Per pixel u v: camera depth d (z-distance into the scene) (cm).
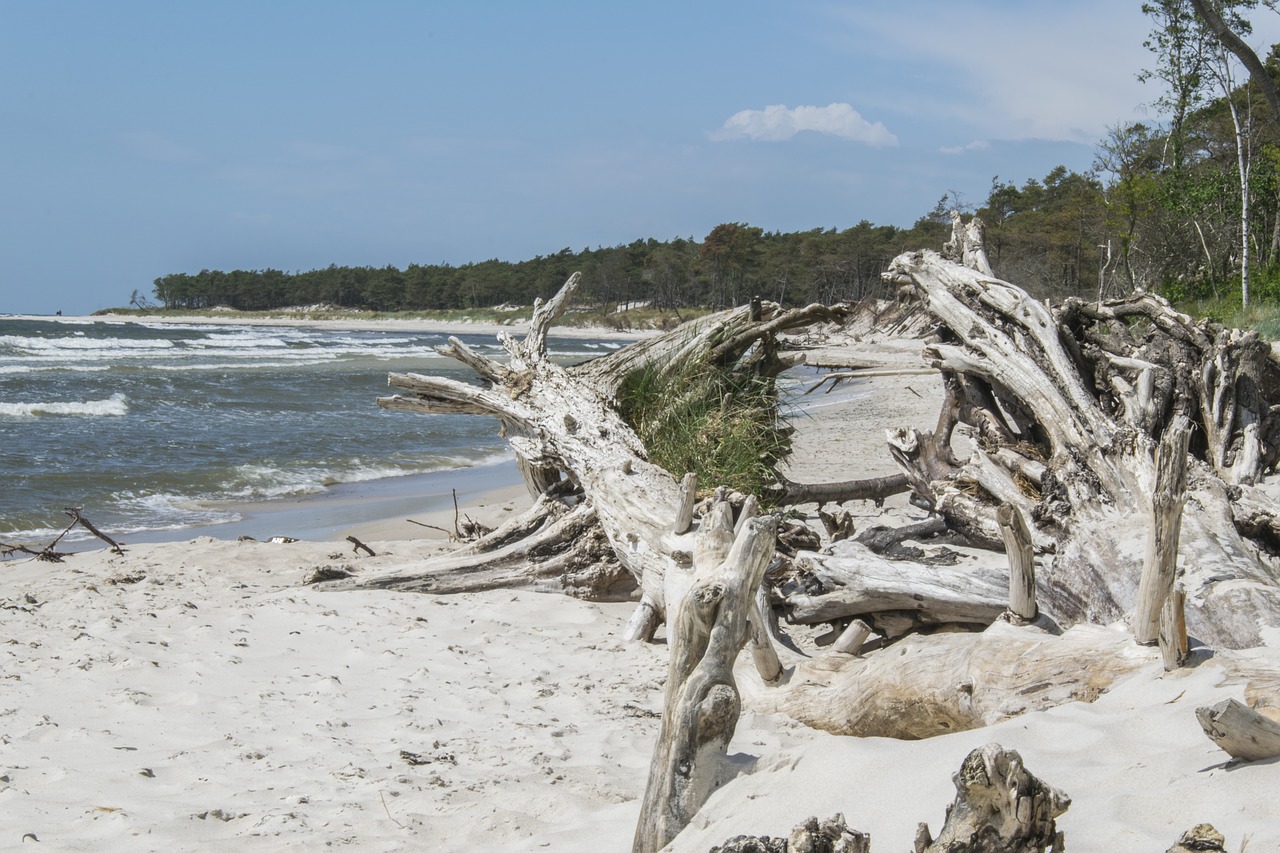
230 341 7219
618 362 962
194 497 1433
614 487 761
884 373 940
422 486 1579
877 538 756
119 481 1501
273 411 2652
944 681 387
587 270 14688
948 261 977
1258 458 754
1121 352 888
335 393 3256
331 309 18150
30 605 733
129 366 4172
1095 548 609
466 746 466
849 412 2375
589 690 556
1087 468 698
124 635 646
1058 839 204
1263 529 633
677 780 320
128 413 2472
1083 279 6088
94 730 489
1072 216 5900
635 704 533
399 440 2161
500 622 705
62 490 1415
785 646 616
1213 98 3091
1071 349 860
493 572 802
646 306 13988
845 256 11175
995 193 8669
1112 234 4100
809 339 1076
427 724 496
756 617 477
